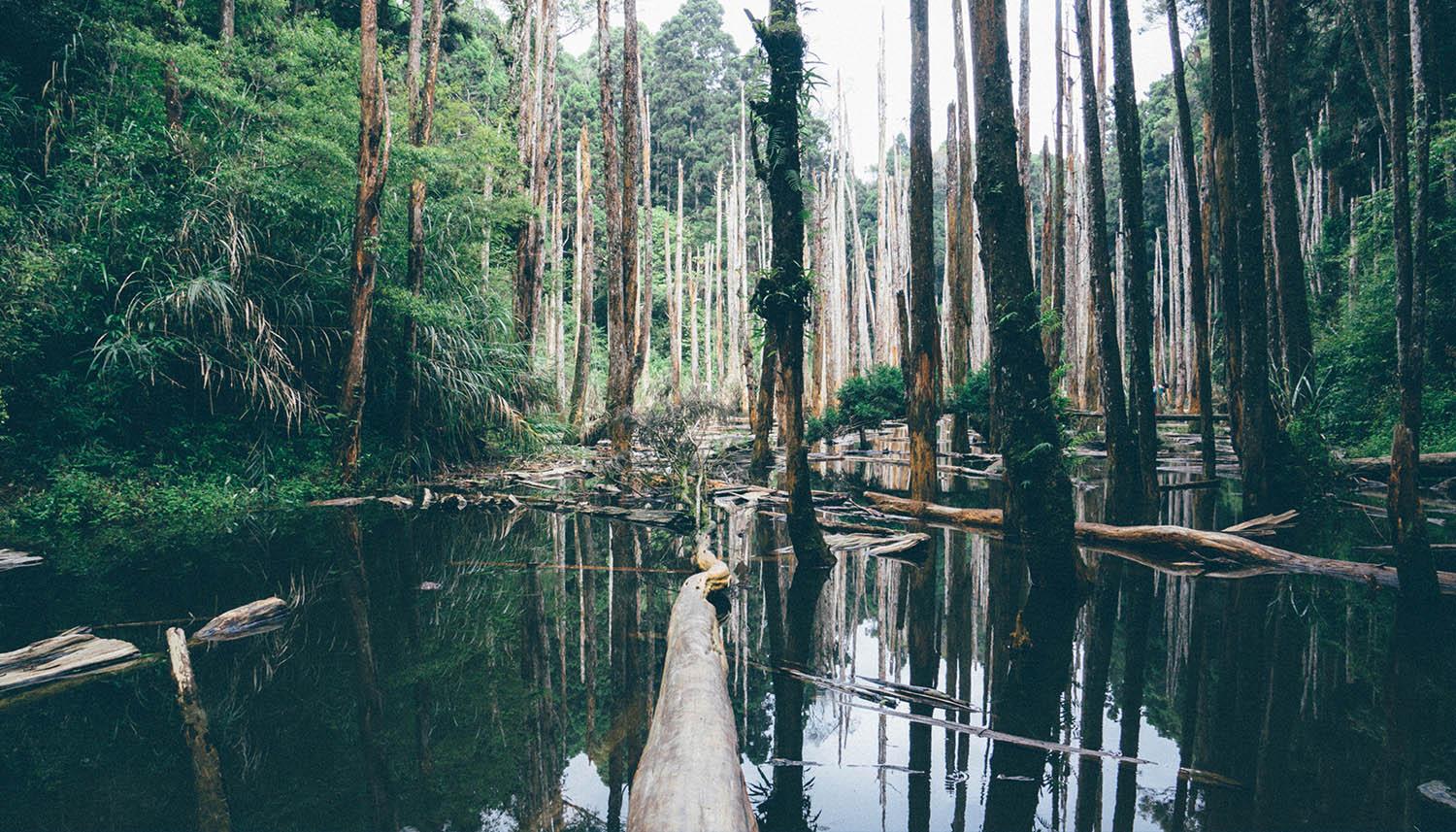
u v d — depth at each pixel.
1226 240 9.91
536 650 5.03
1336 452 12.69
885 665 4.86
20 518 8.73
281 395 10.67
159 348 9.65
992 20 5.73
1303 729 3.73
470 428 14.50
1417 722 3.77
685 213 48.00
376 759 3.45
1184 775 3.30
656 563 7.72
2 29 10.83
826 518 9.80
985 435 16.14
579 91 42.84
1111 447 9.64
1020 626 5.09
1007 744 3.69
